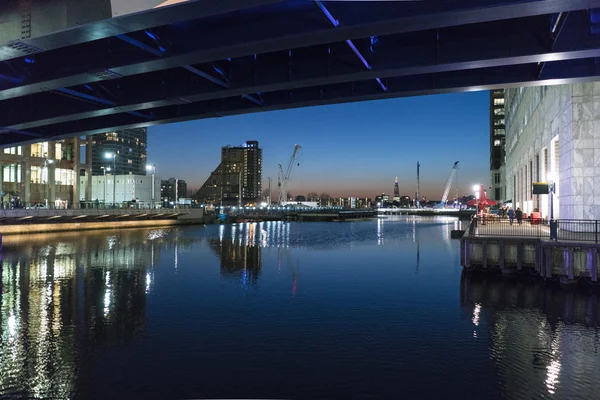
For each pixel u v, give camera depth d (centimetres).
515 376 1307
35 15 1758
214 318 1983
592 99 3027
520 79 2241
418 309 2128
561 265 2464
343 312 2088
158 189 16712
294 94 2697
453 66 1991
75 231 7775
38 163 10375
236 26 1844
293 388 1232
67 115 2869
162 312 2097
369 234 8144
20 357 1473
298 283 2888
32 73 2284
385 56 2062
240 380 1286
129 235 7325
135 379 1293
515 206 7950
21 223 6856
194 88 2477
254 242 6203
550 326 1811
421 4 1569
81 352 1527
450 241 6419
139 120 3266
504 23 1884
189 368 1380
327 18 1673
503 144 15850
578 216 3014
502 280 2712
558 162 3719
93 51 2138
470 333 1733
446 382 1266
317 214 17625
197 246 5547
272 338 1683
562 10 1512
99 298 2417
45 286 2781
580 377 1294
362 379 1291
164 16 1608
